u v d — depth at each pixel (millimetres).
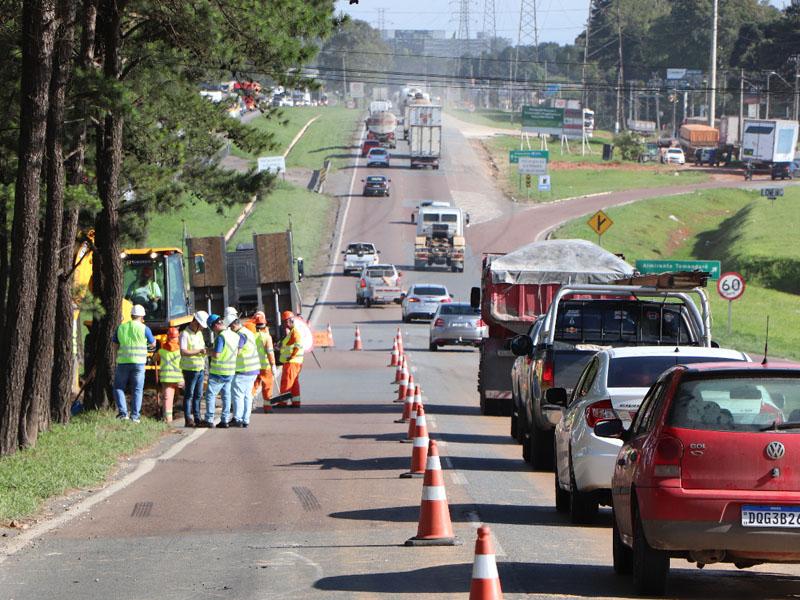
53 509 44312
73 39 63500
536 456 54625
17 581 32250
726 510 27328
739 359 41750
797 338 159250
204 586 31094
